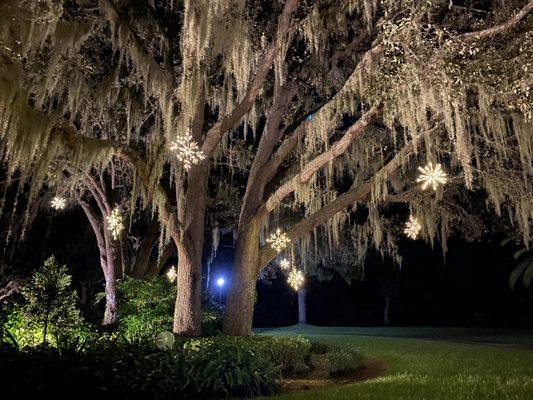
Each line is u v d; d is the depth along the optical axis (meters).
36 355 6.89
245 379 7.71
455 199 16.19
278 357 9.91
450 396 6.84
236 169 18.08
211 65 12.77
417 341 18.33
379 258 31.56
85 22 10.66
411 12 9.82
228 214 19.16
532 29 10.34
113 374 6.84
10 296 19.44
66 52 10.59
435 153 11.84
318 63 13.55
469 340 19.83
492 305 34.16
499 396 6.84
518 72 9.59
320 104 14.16
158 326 12.62
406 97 10.09
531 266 23.88
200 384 7.32
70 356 7.00
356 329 27.92
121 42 10.37
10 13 8.41
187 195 12.19
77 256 24.70
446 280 35.50
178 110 11.17
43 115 8.95
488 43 10.67
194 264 11.91
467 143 11.15
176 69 12.95
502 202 13.39
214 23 10.31
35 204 18.31
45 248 21.72
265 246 12.99
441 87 9.58
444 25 11.64
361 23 13.26
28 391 6.40
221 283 27.00
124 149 10.41
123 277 16.30
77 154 9.59
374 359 13.17
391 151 13.37
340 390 7.53
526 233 12.04
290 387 8.88
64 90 11.65
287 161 14.79
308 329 27.80
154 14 11.99
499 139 11.80
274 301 38.28
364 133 13.44
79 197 17.77
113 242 16.75
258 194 13.23
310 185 12.25
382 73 10.31
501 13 10.88
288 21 11.53
